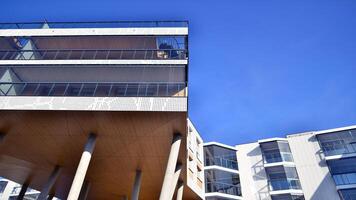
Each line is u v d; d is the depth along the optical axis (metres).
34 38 18.58
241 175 32.53
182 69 16.80
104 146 17.81
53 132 16.67
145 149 18.05
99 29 18.84
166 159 19.03
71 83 16.31
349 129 31.55
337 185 28.06
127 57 17.97
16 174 23.22
